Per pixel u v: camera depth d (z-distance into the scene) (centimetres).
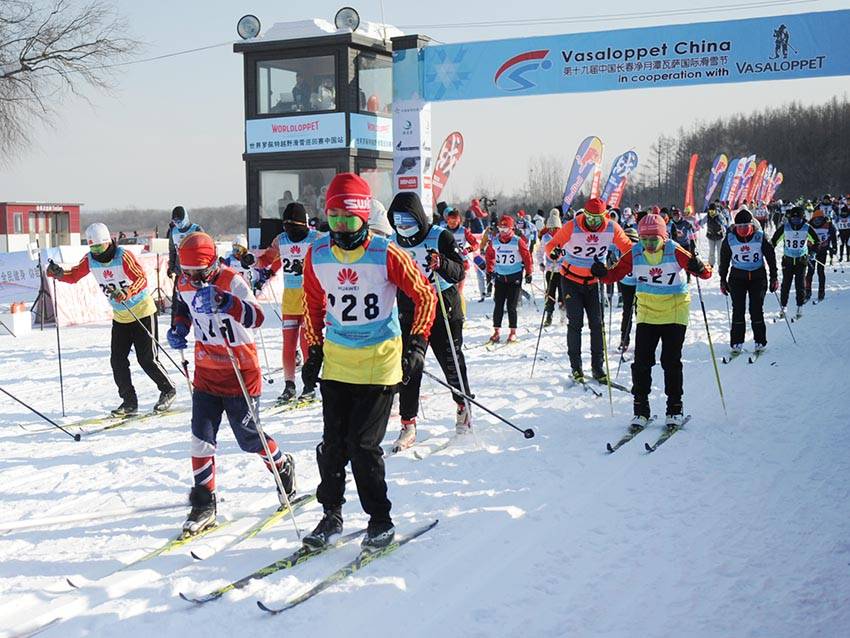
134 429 707
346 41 1561
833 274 2038
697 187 7575
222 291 437
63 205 3772
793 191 8581
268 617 351
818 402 722
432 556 413
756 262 977
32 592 376
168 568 405
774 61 1515
